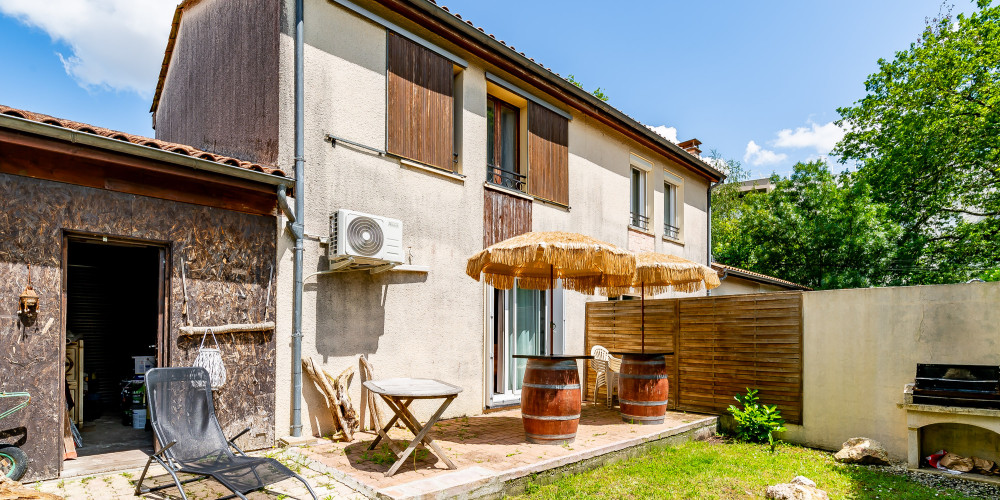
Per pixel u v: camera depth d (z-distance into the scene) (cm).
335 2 634
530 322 913
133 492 411
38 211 428
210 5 768
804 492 478
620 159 1115
